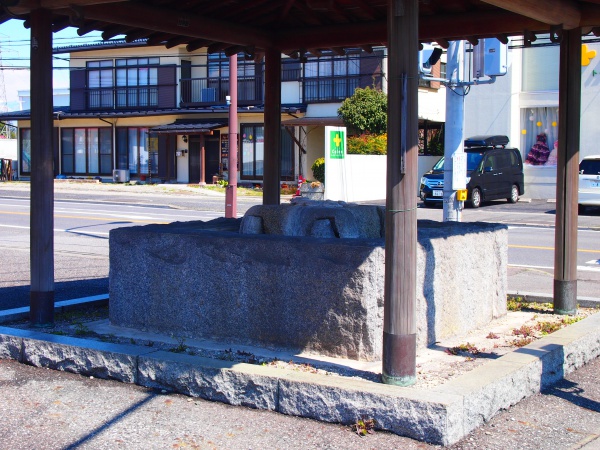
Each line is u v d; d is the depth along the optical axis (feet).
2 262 41.75
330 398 16.02
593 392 18.43
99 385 18.75
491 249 24.07
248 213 23.36
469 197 83.20
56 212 76.69
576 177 25.35
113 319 23.27
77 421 16.39
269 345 20.25
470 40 28.35
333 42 29.22
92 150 127.95
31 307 23.32
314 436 15.38
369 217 23.66
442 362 19.20
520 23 25.75
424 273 20.38
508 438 15.34
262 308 20.30
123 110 123.85
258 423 16.15
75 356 19.65
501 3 20.11
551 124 93.30
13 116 130.72
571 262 25.61
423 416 14.96
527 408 17.15
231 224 26.02
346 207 23.56
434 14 27.02
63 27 25.91
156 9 25.50
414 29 16.24
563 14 22.80
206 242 21.15
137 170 124.67
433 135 109.09
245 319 20.61
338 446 14.85
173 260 21.81
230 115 66.18
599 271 40.04
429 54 40.52
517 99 94.12
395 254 16.49
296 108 107.96
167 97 120.47
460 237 22.18
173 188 109.60
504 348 20.83
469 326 22.90
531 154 94.84
